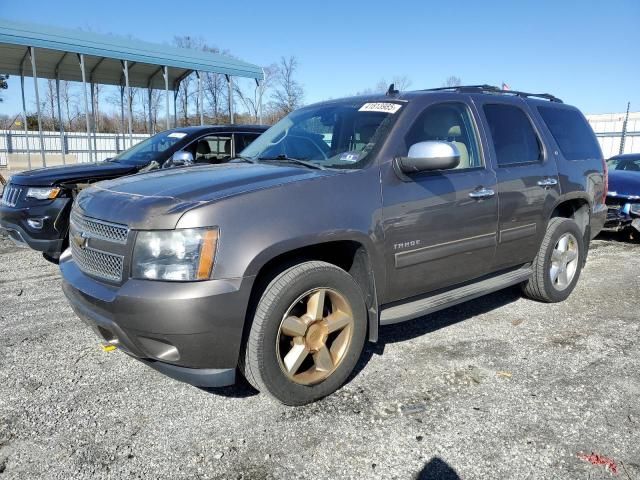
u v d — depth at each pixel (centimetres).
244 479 241
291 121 434
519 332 424
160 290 259
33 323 443
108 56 1359
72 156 2070
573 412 297
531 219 444
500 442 268
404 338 410
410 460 254
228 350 271
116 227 280
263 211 280
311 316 300
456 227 372
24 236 582
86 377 343
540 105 492
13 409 302
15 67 1619
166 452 262
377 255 325
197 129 734
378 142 345
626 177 806
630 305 497
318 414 297
